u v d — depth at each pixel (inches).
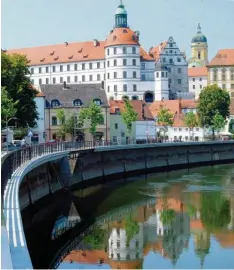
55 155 2930.6
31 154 2493.8
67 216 2447.1
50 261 1672.0
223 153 6043.3
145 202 2837.1
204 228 2154.3
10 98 3612.2
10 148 3314.5
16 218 1104.8
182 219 2345.0
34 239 1975.9
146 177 4252.0
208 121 7401.6
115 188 3476.9
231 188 3344.0
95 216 2448.3
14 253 842.8
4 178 1488.7
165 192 3208.7
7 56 3777.1
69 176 3302.2
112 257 1715.1
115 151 4416.8
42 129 5497.1
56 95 5777.6
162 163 5128.0
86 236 2032.5
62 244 1898.4
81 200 2965.1
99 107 5516.7
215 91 7352.4
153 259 1701.5
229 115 7746.1
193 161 5580.7
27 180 2475.4
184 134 7573.8
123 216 2436.0
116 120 5984.3
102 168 4156.0
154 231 2110.0
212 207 2640.3
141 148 4805.6
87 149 3742.6
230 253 1747.0
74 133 5516.7
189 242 1908.2
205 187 3420.3
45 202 2822.3
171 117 7224.4
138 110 6407.5
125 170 4527.6
